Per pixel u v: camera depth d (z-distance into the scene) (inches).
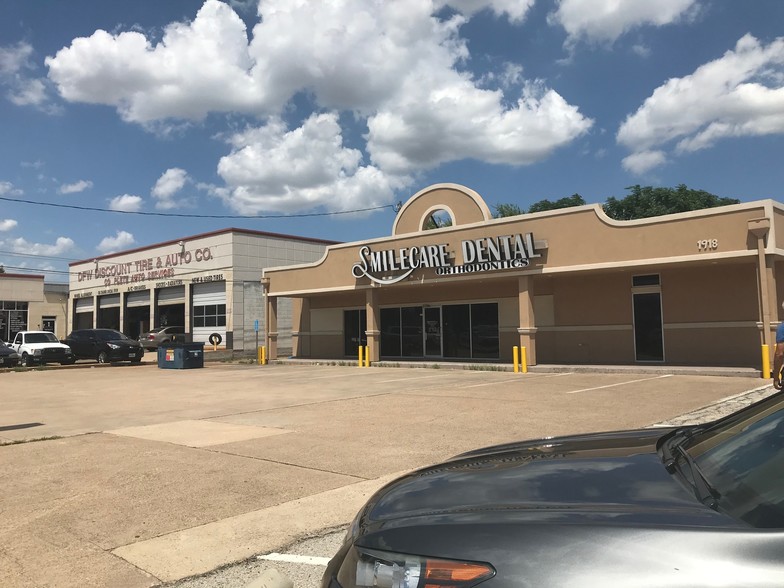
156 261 1761.8
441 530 88.0
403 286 975.0
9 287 2053.4
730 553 69.4
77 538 201.6
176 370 1045.8
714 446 108.3
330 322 1201.4
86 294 2064.5
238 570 175.8
